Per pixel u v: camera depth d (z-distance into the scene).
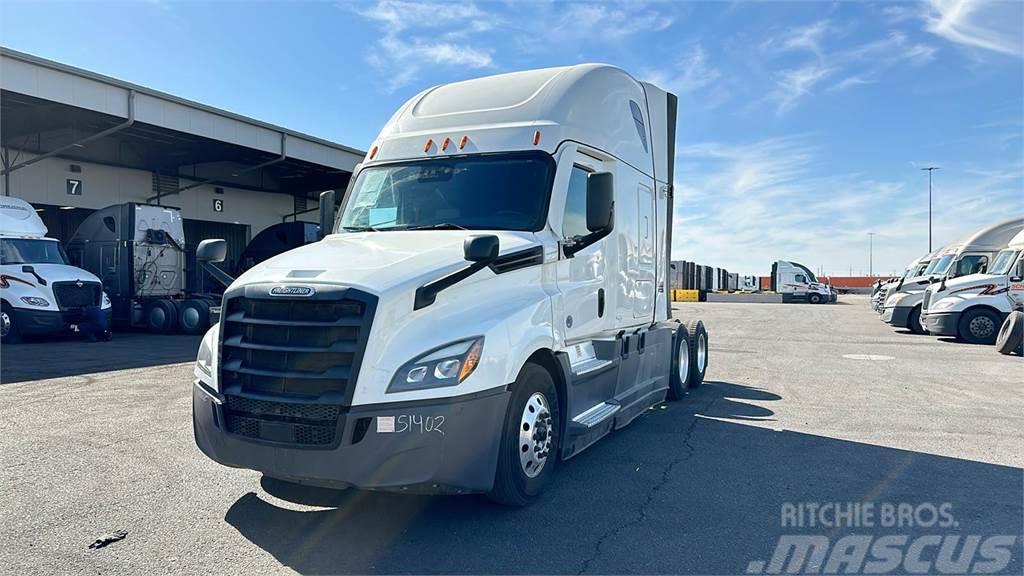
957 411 8.61
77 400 8.77
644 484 5.63
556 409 5.36
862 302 48.47
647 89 8.27
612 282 6.62
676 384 9.15
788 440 7.10
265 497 5.22
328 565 4.10
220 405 4.57
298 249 5.28
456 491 4.43
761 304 43.53
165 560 4.13
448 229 5.56
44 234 17.42
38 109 17.91
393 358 4.24
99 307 16.73
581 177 6.16
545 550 4.33
